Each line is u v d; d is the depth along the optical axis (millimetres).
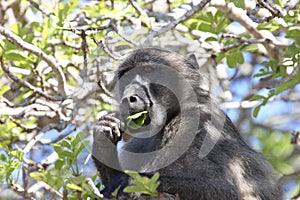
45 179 14000
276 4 18594
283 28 18609
